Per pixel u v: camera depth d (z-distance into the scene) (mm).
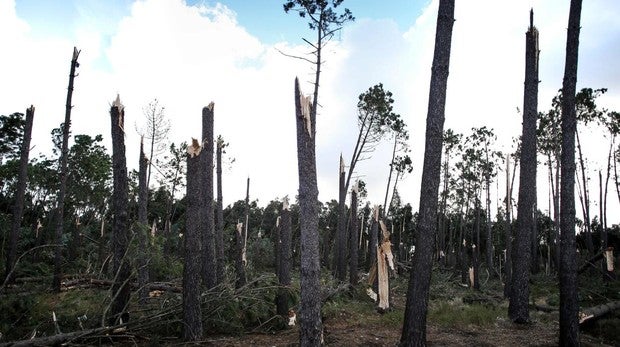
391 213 54219
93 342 8102
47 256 16141
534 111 11266
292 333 9500
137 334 8508
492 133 37406
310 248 6223
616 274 20594
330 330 9664
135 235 9414
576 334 7477
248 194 28641
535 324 10508
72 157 28766
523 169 11117
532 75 11414
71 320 8523
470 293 18969
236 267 13094
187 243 8641
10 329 8008
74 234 18594
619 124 29391
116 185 8758
